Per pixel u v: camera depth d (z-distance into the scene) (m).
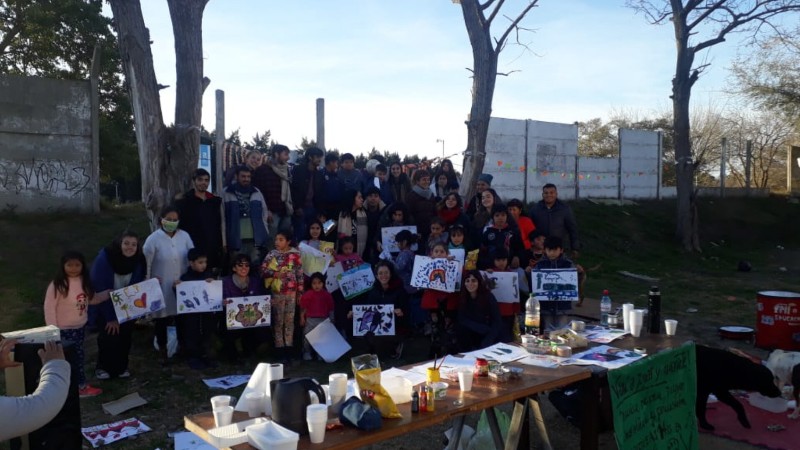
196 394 6.22
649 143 21.78
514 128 17.39
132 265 6.80
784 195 25.89
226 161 11.09
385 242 8.35
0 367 3.51
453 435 4.05
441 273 7.30
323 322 7.57
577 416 5.37
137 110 8.16
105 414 5.65
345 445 3.00
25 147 12.47
